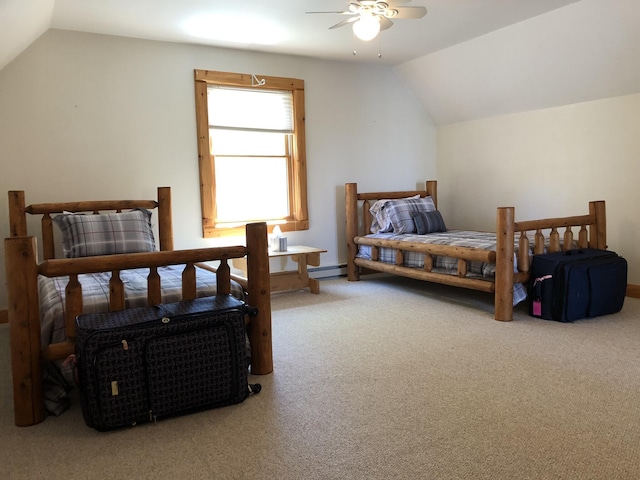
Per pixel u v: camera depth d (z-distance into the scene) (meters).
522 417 2.18
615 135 4.36
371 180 5.80
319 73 5.34
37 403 2.23
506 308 3.68
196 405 2.27
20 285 2.16
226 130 4.87
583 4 3.77
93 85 4.23
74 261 2.26
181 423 2.21
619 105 4.32
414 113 6.06
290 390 2.53
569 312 3.60
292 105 5.20
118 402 2.10
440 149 6.20
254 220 5.14
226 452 1.95
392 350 3.12
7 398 2.52
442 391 2.47
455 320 3.79
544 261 3.69
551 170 4.93
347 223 5.46
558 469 1.77
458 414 2.22
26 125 3.99
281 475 1.78
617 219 4.41
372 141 5.77
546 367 2.76
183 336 2.21
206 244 4.79
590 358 2.88
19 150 3.98
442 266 4.34
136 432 2.13
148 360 2.14
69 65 4.13
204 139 4.71
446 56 5.10
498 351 3.04
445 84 5.50
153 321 2.18
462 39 4.71
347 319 3.88
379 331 3.54
